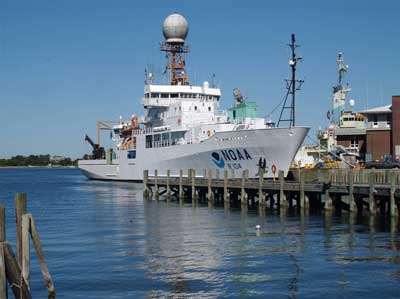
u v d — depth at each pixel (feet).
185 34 277.64
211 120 237.66
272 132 182.29
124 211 169.58
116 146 333.01
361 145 242.99
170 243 107.65
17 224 61.67
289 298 68.74
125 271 84.12
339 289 71.92
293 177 190.39
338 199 143.54
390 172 131.64
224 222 136.26
